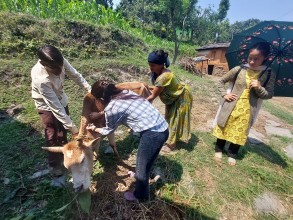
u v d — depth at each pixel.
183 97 3.85
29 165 3.49
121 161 3.68
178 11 14.88
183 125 3.97
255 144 4.77
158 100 6.43
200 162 3.88
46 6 8.41
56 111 2.82
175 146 4.16
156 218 2.84
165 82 3.49
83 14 9.73
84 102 3.16
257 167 3.94
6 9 7.76
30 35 6.90
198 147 4.30
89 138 2.93
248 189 3.47
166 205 3.01
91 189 3.12
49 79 2.77
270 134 5.45
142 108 2.58
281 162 4.31
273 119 6.50
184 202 3.11
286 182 3.75
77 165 2.33
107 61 7.36
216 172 3.71
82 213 2.79
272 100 9.93
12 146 3.79
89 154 2.54
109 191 3.08
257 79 3.47
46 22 7.69
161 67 3.49
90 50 7.71
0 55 6.04
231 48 4.22
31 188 3.12
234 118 3.68
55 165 3.25
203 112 6.02
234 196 3.32
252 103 3.62
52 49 2.55
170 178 3.46
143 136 2.56
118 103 2.55
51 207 2.87
